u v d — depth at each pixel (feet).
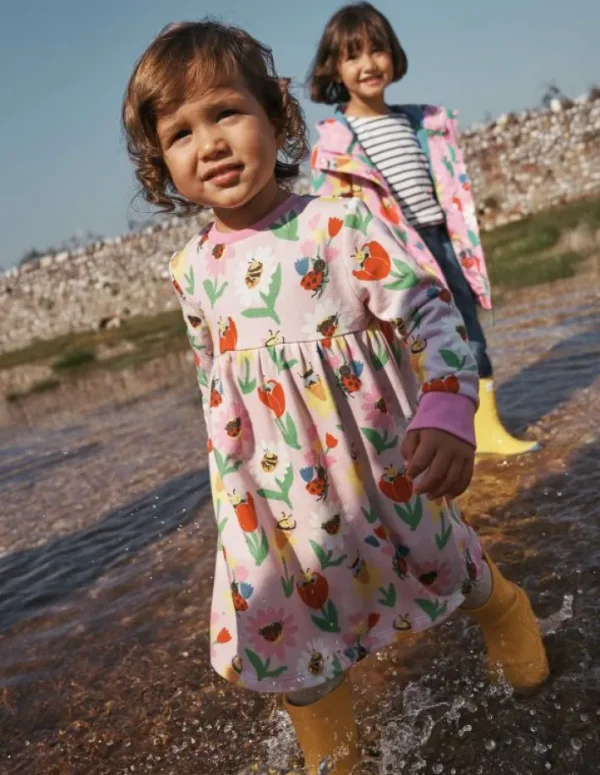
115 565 10.19
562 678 5.90
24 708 7.06
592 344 16.43
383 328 5.59
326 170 10.61
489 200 66.85
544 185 65.62
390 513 5.52
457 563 5.62
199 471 13.83
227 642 5.62
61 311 79.30
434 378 5.15
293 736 5.95
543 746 5.25
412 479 5.02
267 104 5.68
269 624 5.46
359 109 10.97
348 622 5.45
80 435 21.16
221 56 5.31
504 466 10.42
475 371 5.26
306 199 5.63
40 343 76.84
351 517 5.47
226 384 5.62
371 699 6.18
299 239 5.47
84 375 40.81
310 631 5.44
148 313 77.10
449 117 11.19
